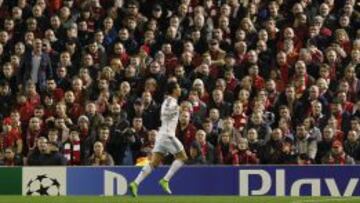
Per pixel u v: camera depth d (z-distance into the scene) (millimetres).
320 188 62594
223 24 76250
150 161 56094
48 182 63625
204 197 58719
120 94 70000
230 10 77750
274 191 62875
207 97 70000
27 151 68375
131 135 66250
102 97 70000
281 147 64500
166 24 78500
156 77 72000
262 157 64625
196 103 68500
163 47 73875
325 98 69125
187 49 73375
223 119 68000
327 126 65188
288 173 62812
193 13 78312
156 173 63125
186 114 65938
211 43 74188
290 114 68500
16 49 74938
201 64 72125
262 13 78625
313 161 64812
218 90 69312
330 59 72688
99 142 64938
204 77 71562
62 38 76312
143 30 77312
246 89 69688
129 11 77375
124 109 69500
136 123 66875
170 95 56562
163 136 55969
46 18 77500
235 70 72688
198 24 76000
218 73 71875
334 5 79750
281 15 78312
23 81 74188
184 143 65812
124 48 75375
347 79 71250
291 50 74000
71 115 70000
